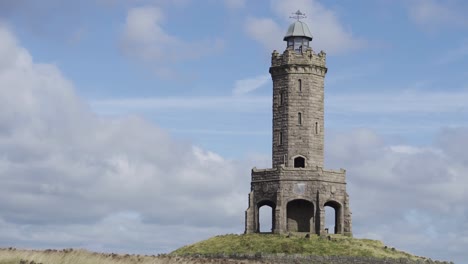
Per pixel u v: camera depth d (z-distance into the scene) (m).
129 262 61.38
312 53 114.44
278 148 114.12
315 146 113.56
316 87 114.75
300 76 114.12
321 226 108.25
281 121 114.31
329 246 100.44
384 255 98.88
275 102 115.25
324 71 115.81
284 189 109.69
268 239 103.44
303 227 111.56
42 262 55.69
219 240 106.00
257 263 81.81
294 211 111.94
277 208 108.88
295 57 114.19
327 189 110.19
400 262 97.94
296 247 99.38
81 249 63.75
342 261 95.94
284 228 108.81
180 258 70.19
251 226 111.12
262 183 111.69
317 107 114.50
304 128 113.31
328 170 110.88
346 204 111.25
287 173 110.06
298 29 116.75
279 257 95.62
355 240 105.12
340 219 111.00
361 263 96.00
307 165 112.62
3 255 57.19
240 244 102.38
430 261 101.56
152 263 62.72
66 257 58.03
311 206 111.12
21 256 57.12
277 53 115.44
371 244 104.19
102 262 58.47
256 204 111.75
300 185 109.69
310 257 95.88
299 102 113.75
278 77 115.19
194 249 102.69
